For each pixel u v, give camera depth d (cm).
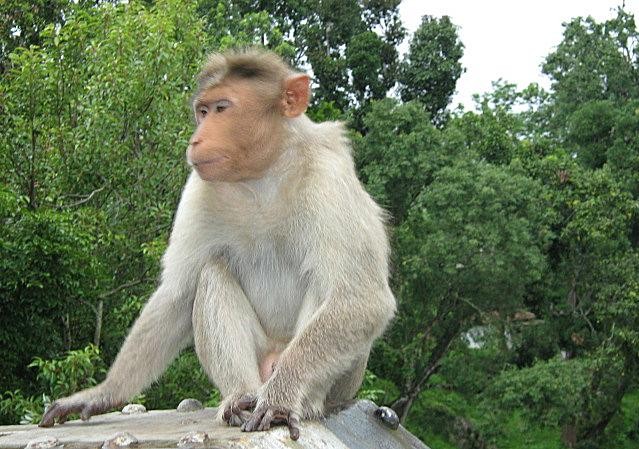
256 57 452
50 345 1467
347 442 377
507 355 2552
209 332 447
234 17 2539
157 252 1330
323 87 3114
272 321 482
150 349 468
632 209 2670
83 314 1535
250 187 456
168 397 1377
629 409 2884
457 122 3005
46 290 1378
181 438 313
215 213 464
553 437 2636
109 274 1474
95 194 1508
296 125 458
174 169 1454
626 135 3188
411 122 2541
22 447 332
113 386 455
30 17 1906
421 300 2464
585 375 2425
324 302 436
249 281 479
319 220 444
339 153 466
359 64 3097
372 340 443
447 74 3312
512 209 2431
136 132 1475
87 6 1952
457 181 2381
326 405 422
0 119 1509
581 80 3650
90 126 1431
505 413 2367
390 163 2473
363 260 441
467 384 2498
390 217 535
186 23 1548
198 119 456
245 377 439
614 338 2509
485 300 2458
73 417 755
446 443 2577
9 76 1603
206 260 473
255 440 319
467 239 2327
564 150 3250
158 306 472
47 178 1481
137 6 1547
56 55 1505
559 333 2759
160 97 1429
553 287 2786
